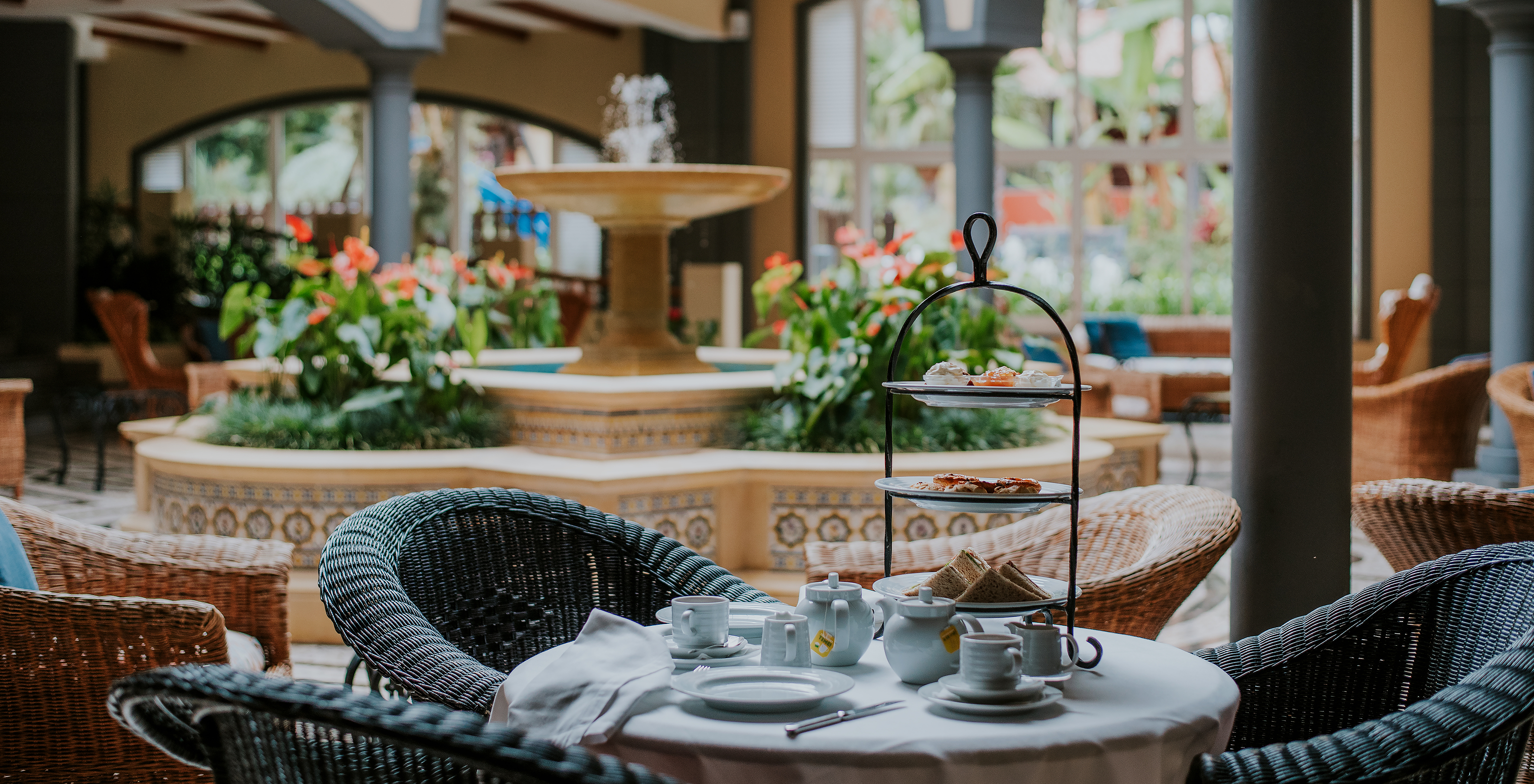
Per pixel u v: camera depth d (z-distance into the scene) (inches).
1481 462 320.8
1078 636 85.1
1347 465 134.1
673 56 547.5
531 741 53.1
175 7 414.6
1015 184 572.4
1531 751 98.5
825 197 577.3
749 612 91.3
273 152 641.6
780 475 198.1
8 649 93.4
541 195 245.8
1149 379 320.5
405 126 356.8
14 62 501.0
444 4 358.6
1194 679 75.0
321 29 348.2
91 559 115.1
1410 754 61.7
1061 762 63.8
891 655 73.8
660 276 254.4
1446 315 510.6
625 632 74.4
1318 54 130.6
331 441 221.0
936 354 220.2
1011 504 78.4
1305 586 132.8
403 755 59.0
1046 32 569.6
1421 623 87.4
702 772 63.7
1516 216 302.5
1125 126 563.8
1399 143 515.5
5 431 276.5
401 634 85.4
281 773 61.6
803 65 566.3
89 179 641.6
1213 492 122.0
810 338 219.9
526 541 107.8
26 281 504.1
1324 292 132.0
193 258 565.3
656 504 190.4
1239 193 134.8
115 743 95.3
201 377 298.7
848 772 62.1
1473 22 505.0
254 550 118.3
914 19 568.4
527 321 363.9
